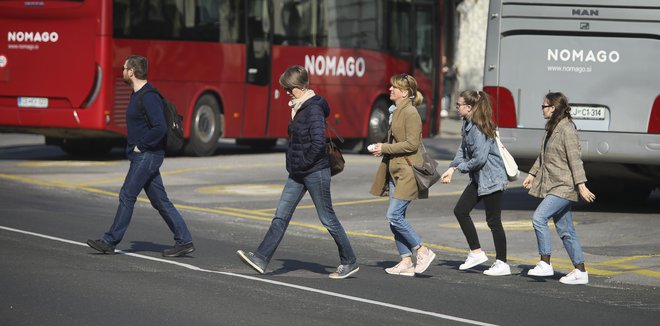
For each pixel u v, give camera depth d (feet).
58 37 201.26
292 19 236.43
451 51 367.45
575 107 141.38
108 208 144.25
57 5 200.95
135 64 103.65
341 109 245.45
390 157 97.45
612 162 141.08
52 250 105.91
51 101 202.28
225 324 75.05
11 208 138.92
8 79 203.92
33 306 79.30
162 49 211.00
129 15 204.54
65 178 177.99
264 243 96.12
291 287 90.74
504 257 101.65
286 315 78.64
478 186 100.48
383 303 84.79
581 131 140.67
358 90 249.14
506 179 100.48
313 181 94.38
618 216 142.31
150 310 78.95
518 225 134.62
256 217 142.00
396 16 256.52
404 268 99.76
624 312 84.48
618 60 140.05
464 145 100.53
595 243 121.70
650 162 139.54
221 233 126.11
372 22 251.80
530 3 141.90
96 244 103.71
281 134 237.25
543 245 98.78
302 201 160.66
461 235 127.54
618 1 139.13
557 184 97.30
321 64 241.14
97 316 76.43
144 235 120.47
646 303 88.69
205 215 142.82
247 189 171.12
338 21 244.83
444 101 381.81
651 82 139.13
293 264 104.37
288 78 93.56
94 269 95.81
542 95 142.51
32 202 146.82
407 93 97.45
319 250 115.14
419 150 96.99
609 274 103.45
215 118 223.30
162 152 104.73
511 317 81.15
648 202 161.27
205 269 98.68
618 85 139.95
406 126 96.58
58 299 82.02
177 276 93.97
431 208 151.33
